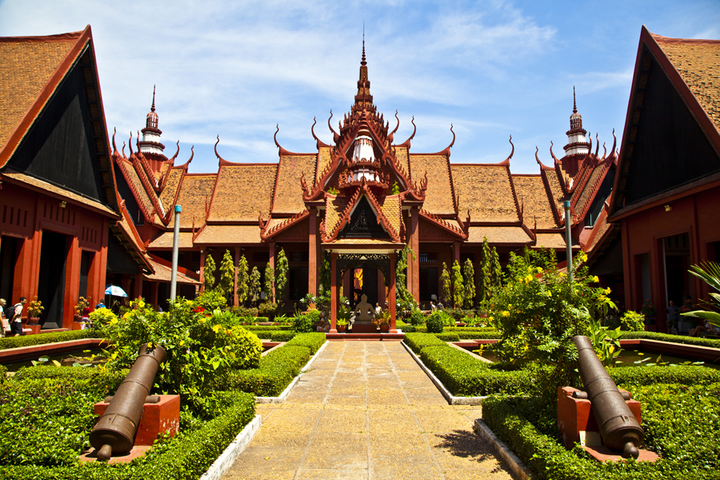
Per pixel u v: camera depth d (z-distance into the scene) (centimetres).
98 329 629
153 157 4225
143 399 461
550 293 560
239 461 515
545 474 414
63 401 562
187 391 542
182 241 3431
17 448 412
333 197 2097
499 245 3322
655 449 438
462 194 3675
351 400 826
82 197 1917
